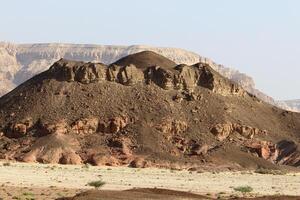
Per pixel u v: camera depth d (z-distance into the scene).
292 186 147.00
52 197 94.94
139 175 167.25
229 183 149.50
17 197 92.06
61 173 162.25
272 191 127.62
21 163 197.00
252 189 124.31
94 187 117.44
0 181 127.75
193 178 163.38
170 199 75.88
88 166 196.00
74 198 75.19
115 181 140.75
